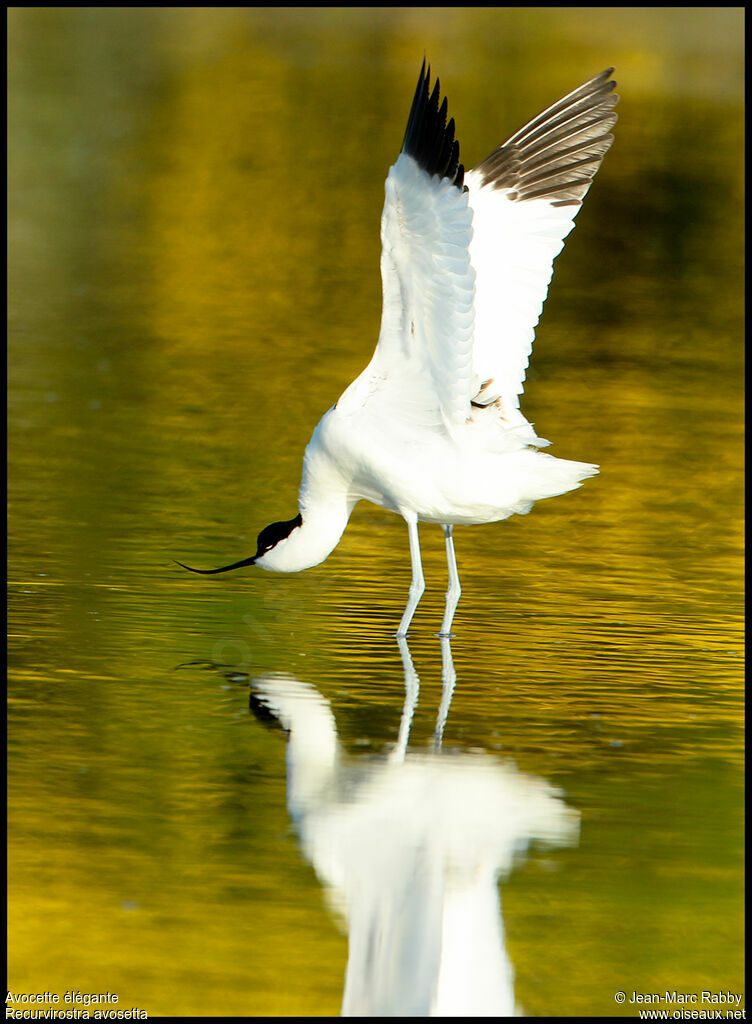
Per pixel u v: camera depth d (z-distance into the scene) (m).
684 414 19.95
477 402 11.77
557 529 15.52
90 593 12.60
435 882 8.00
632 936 7.66
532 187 12.76
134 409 18.69
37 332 21.95
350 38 44.75
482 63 41.09
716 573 14.17
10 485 15.52
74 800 8.77
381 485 11.95
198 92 37.88
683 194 31.22
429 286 10.90
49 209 28.69
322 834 8.45
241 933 7.57
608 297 25.81
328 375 20.66
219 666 11.09
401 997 7.28
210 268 26.12
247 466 16.67
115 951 7.32
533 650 11.77
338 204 30.19
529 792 9.03
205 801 8.82
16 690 10.44
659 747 9.80
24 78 37.78
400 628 11.99
